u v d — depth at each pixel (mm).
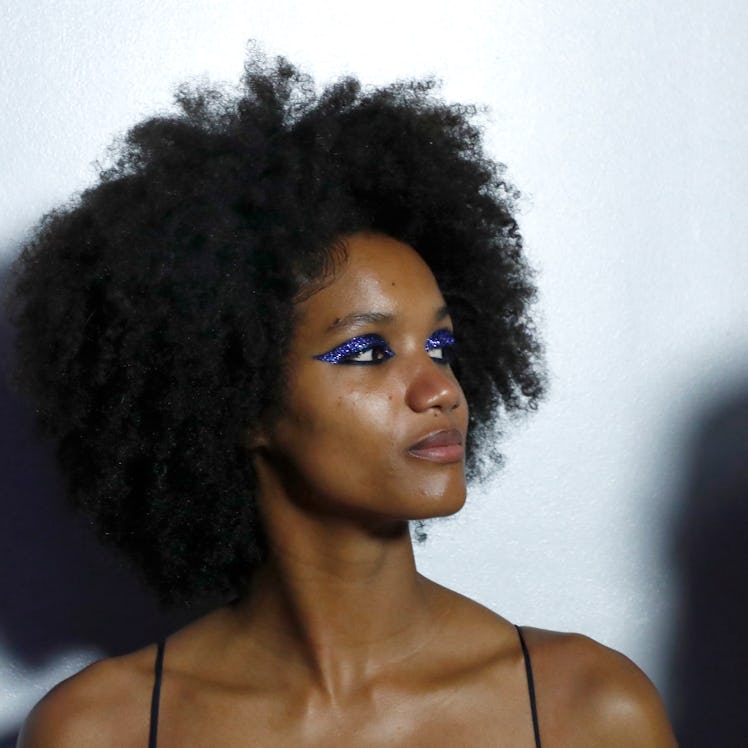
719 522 2242
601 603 2244
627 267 2201
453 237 1729
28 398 1915
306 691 1616
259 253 1548
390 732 1602
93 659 2227
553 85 2172
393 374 1500
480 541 2227
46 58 2121
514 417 1956
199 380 1591
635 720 1641
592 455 2223
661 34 2180
